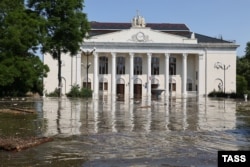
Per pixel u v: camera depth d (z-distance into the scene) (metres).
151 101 50.44
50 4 53.19
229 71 100.50
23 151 10.36
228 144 11.79
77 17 54.66
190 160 9.27
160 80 102.88
